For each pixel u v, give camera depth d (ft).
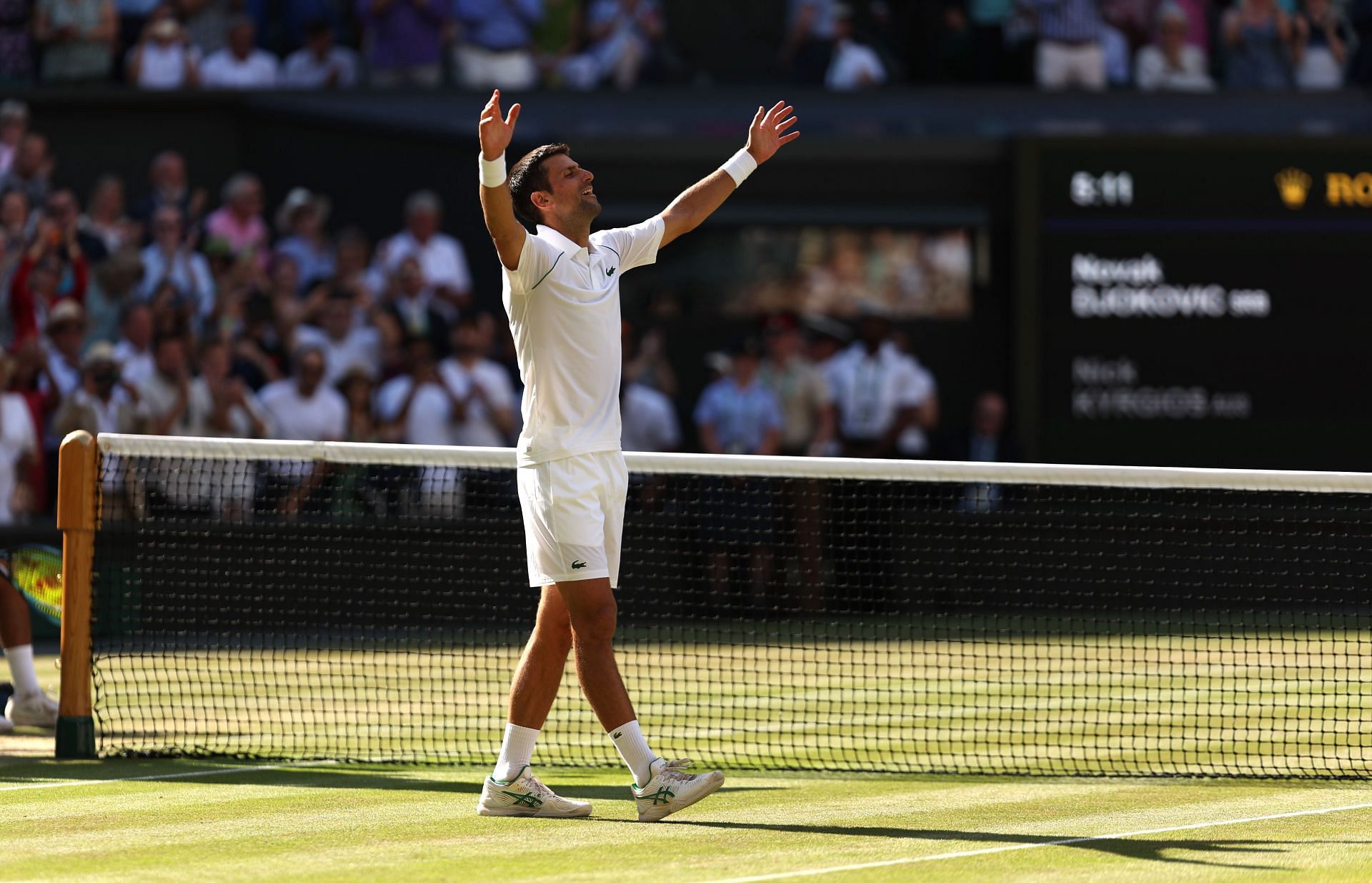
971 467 50.98
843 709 62.44
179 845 36.81
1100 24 123.24
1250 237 112.27
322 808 41.60
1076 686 68.28
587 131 110.42
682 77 121.90
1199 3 123.54
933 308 113.60
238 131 111.24
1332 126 116.06
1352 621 92.53
